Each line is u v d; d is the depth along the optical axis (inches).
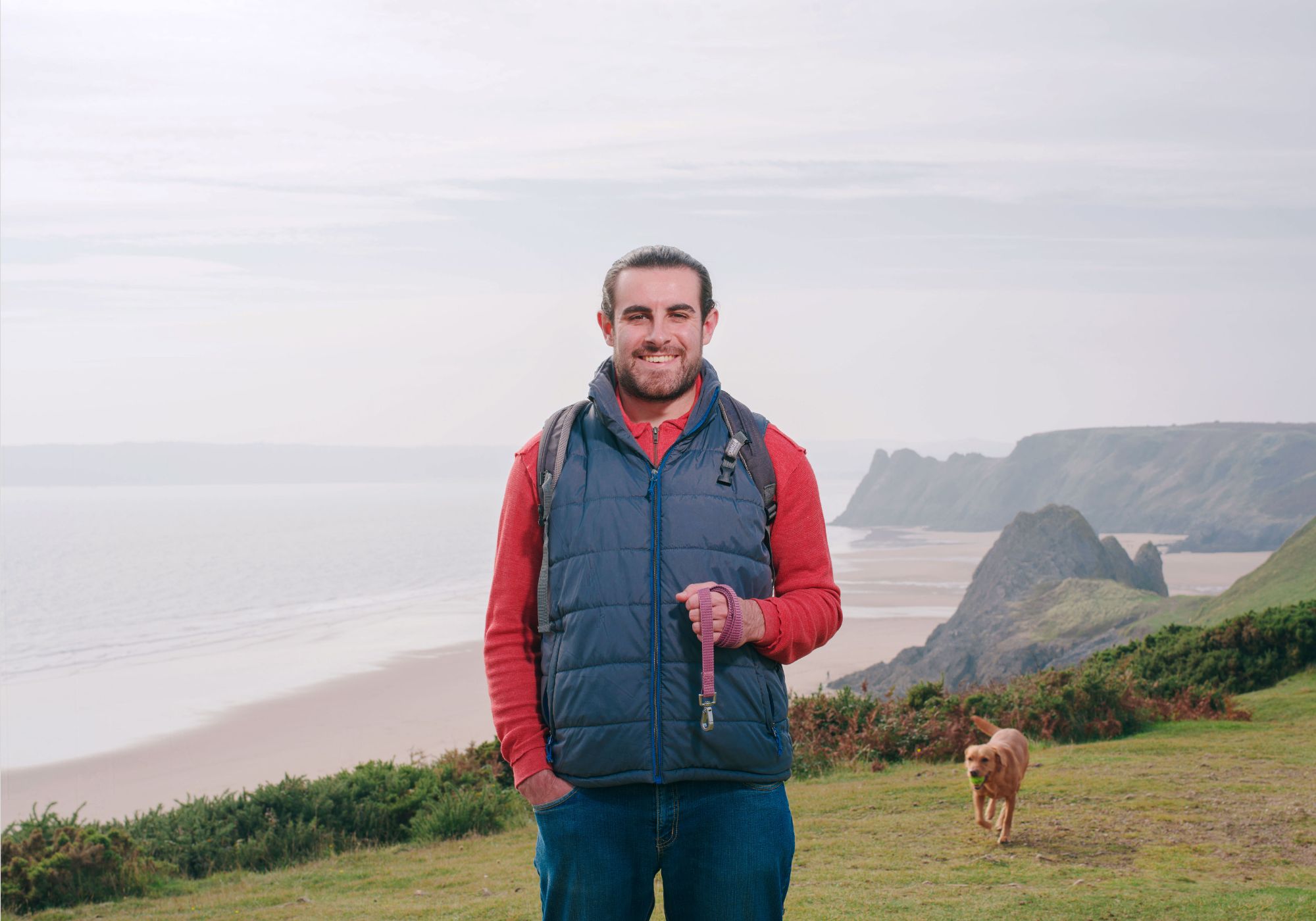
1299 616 824.3
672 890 107.0
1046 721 572.7
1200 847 308.2
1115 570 4500.5
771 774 104.1
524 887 325.7
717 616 97.3
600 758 101.3
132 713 2662.4
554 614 105.9
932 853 315.9
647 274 108.3
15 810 1697.8
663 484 105.7
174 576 7170.3
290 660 3526.1
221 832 474.6
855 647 4119.1
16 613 5447.8
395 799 510.3
